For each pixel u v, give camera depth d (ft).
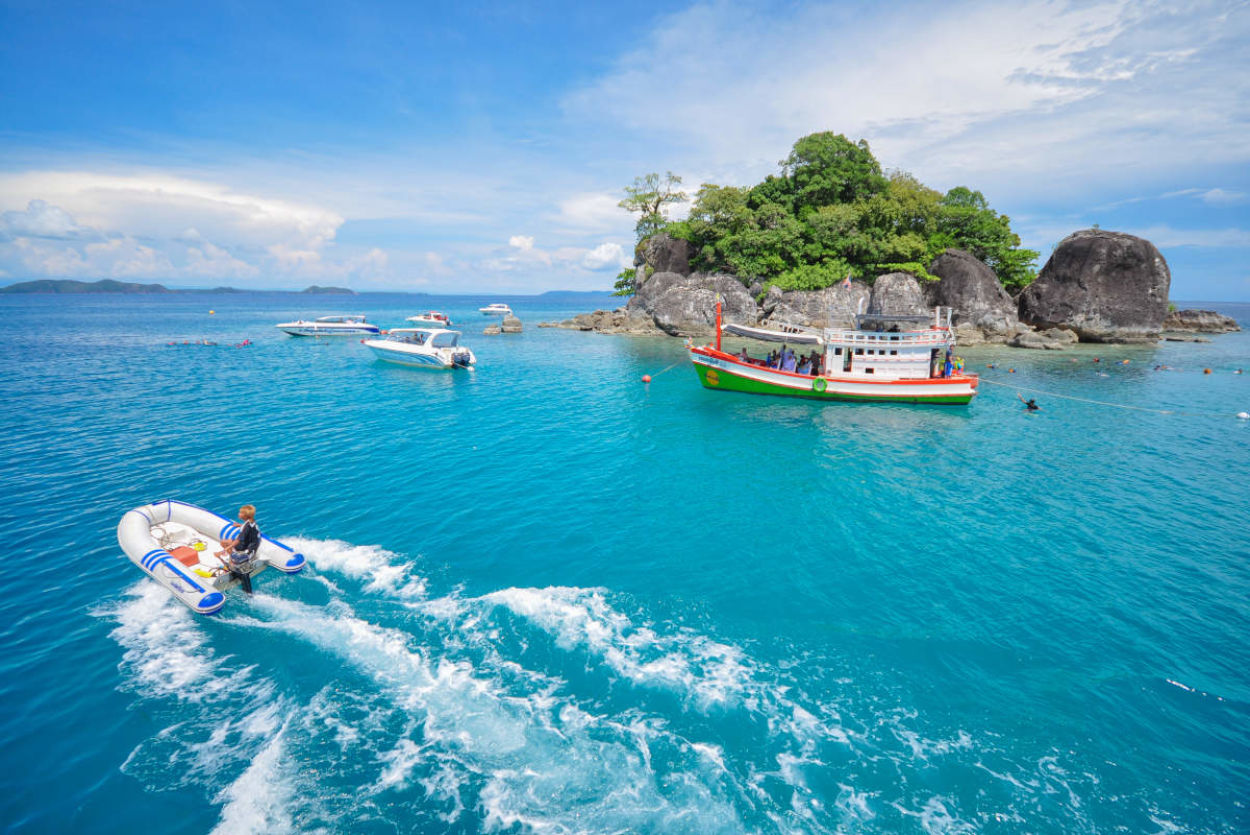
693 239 243.60
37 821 25.26
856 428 93.66
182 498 60.75
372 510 58.39
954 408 108.58
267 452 76.95
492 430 90.48
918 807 26.03
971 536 53.83
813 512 59.31
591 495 63.31
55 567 46.68
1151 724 30.96
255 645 37.55
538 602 42.39
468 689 33.71
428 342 156.56
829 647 37.47
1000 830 24.89
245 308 593.42
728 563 48.49
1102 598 43.24
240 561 42.06
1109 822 25.26
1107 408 108.88
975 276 208.33
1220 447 83.05
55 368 149.28
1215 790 26.89
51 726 30.66
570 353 189.06
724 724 30.99
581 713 31.86
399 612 41.11
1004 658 36.35
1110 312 205.67
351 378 138.72
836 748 29.37
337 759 28.84
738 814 25.72
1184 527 55.83
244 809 25.98
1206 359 171.83
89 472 68.23
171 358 172.65
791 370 117.91
